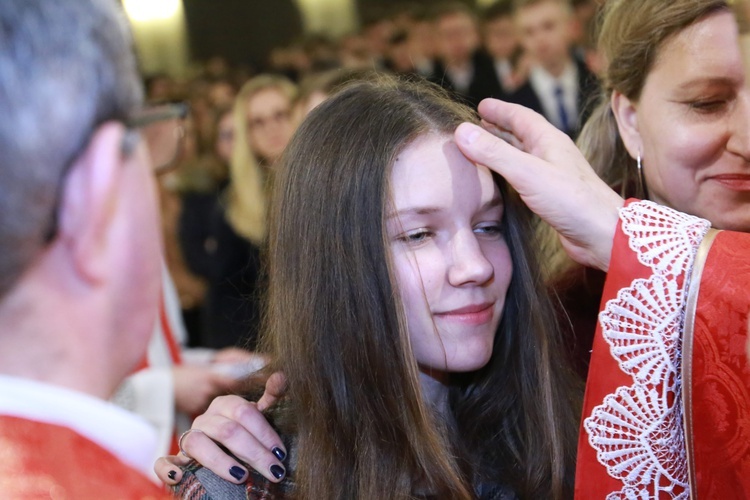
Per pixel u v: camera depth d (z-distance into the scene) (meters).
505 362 0.96
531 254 0.95
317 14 5.82
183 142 0.93
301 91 2.15
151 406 1.38
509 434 0.95
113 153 0.43
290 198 0.89
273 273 0.93
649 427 0.80
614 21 1.02
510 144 0.94
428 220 0.84
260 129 2.29
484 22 3.54
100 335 0.46
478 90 3.49
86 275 0.44
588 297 1.06
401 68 3.70
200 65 5.43
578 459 0.83
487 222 0.89
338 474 0.85
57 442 0.42
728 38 0.89
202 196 2.59
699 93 0.91
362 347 0.85
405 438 0.84
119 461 0.43
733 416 0.77
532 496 0.92
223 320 2.19
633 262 0.81
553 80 3.14
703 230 0.81
